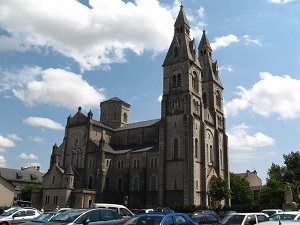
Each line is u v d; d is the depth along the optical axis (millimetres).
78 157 99312
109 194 93812
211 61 109812
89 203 86625
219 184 83375
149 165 90625
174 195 81688
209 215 30016
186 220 21609
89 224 23781
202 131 88812
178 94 90500
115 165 97938
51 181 88875
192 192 78875
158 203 82625
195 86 94125
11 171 128875
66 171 86750
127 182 92688
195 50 98250
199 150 86438
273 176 101625
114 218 26281
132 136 104750
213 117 99000
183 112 87438
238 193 106375
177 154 84938
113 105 116875
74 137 102750
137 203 89500
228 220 25562
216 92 104938
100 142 95438
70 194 85562
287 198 51500
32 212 39500
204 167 84750
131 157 95562
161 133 88688
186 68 91875
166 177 84438
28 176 132125
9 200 85625
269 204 80812
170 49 98438
